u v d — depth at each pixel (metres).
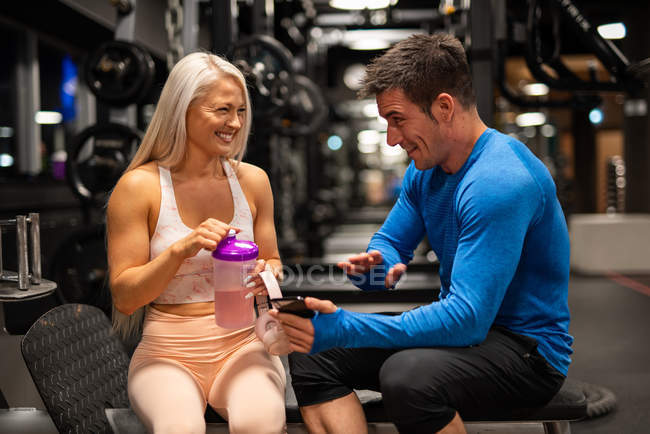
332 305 1.28
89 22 6.36
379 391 1.53
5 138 7.43
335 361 1.46
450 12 5.09
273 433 1.33
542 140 8.55
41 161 8.00
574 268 6.68
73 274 3.33
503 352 1.34
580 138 12.31
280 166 7.27
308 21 7.30
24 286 1.65
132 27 3.58
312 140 8.15
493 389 1.32
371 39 8.70
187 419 1.29
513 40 3.85
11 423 1.72
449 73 1.34
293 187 8.47
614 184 9.25
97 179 3.67
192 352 1.49
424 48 1.35
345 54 12.44
